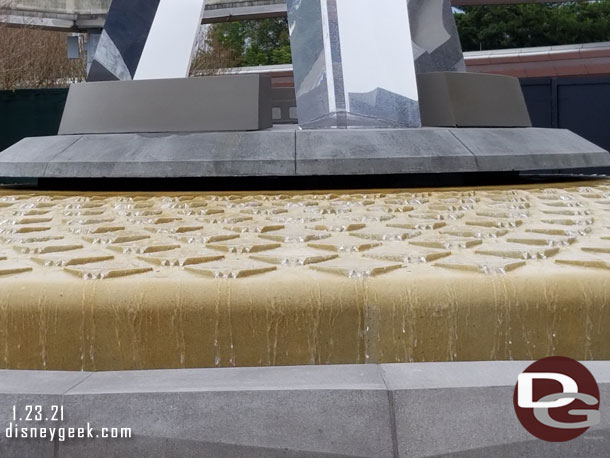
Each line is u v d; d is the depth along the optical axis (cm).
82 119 1006
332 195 839
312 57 962
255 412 304
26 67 2552
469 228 614
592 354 406
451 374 327
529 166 934
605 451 301
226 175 879
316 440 302
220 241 570
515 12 4747
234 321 396
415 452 300
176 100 962
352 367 343
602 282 409
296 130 922
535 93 1819
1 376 336
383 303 399
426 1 1161
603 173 1794
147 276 436
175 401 305
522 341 403
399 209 724
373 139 890
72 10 3147
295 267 462
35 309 402
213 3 3031
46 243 574
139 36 1126
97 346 400
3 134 1859
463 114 991
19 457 305
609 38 4706
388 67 961
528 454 301
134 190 1003
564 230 589
